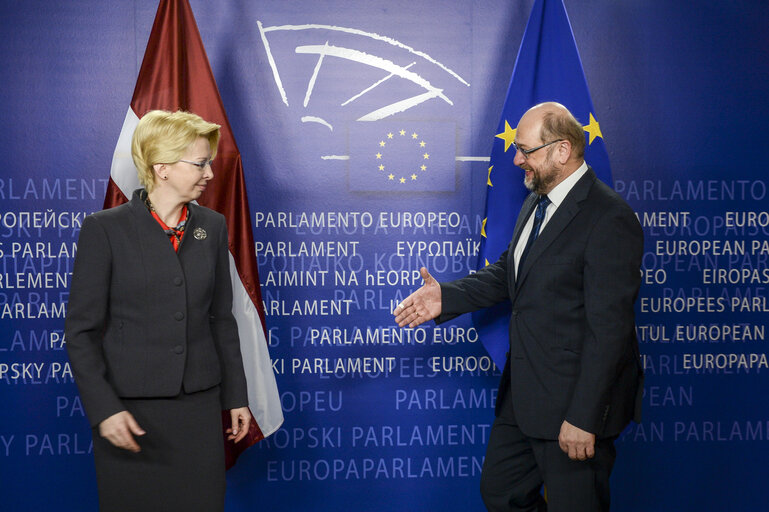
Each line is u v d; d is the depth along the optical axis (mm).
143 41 2643
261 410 2457
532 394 1937
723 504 2836
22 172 2617
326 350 2729
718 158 2803
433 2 2715
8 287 2623
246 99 2678
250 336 2449
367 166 2717
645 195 2787
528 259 1949
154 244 1719
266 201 2695
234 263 2443
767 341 2832
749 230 2818
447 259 2752
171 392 1695
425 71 2721
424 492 2764
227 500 2723
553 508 1916
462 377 2762
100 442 1711
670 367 2807
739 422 2832
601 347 1761
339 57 2695
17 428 2633
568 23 2488
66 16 2617
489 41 2736
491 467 2143
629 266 1814
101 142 2645
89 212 2648
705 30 2783
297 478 2734
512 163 2498
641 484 2812
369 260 2732
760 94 2805
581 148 1971
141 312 1696
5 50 2600
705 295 2811
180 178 1763
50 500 2648
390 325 2742
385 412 2748
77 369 1619
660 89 2783
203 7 2656
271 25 2672
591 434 1765
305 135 2695
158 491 1708
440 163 2734
